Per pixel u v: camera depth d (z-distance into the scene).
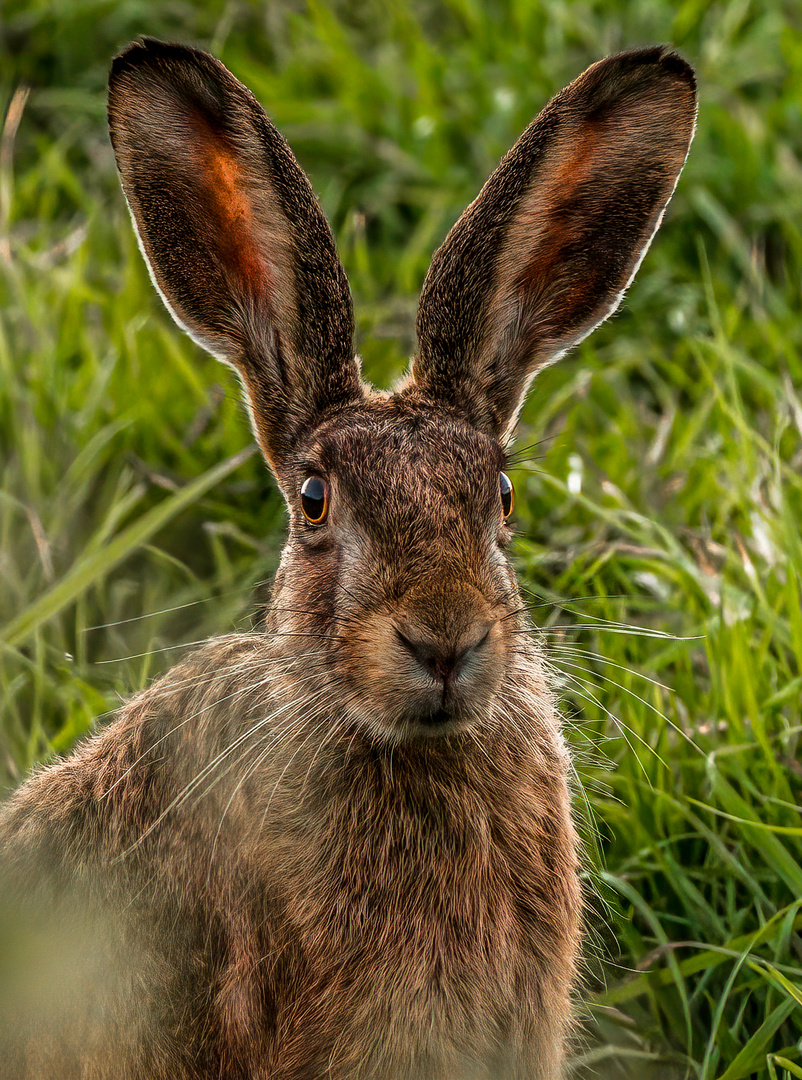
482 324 9.69
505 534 9.26
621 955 10.42
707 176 15.35
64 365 14.09
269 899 8.81
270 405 9.93
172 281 10.12
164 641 12.20
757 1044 9.34
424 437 8.91
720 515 12.49
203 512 12.91
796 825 10.48
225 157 9.95
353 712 8.67
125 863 9.20
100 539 12.09
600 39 16.69
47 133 16.88
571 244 10.25
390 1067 8.76
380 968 8.76
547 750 9.22
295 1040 8.77
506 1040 8.98
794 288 14.88
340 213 15.82
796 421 12.78
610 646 11.30
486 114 16.16
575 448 13.38
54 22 17.33
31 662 11.33
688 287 14.82
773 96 16.28
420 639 8.35
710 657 11.05
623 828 10.76
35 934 9.19
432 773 8.91
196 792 9.07
